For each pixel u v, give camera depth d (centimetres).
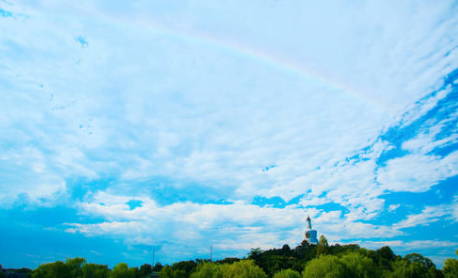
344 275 5806
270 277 8875
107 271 8694
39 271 7300
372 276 6316
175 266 10819
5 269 10094
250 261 6894
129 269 9069
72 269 7794
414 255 8106
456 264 6706
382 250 10012
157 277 12100
